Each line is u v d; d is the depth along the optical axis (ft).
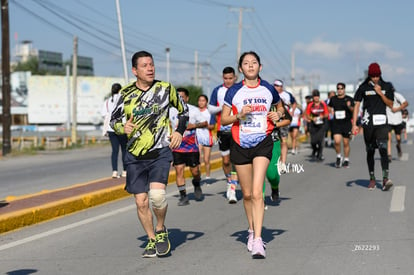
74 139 180.04
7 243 31.45
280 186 52.29
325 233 31.65
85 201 42.93
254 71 27.61
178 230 33.91
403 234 30.66
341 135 67.87
